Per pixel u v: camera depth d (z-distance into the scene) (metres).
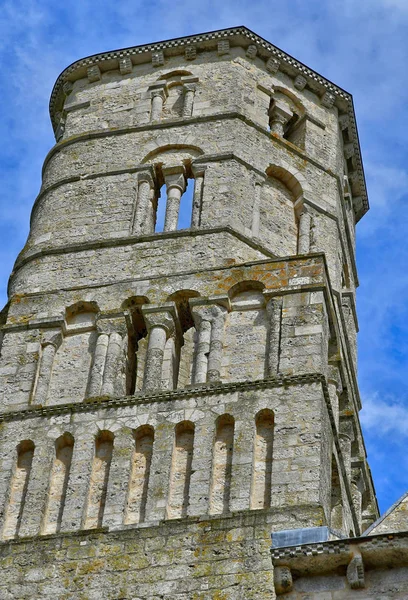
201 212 47.06
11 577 36.78
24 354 42.97
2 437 40.53
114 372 42.00
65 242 46.97
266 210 48.19
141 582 36.00
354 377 49.38
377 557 29.06
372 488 48.06
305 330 41.50
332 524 39.91
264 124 51.22
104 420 40.25
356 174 56.09
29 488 39.09
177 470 38.75
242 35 54.06
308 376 39.88
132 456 39.34
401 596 28.73
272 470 37.81
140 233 46.78
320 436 38.41
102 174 49.50
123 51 54.38
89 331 43.62
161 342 42.50
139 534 37.06
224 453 38.84
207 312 42.75
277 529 36.28
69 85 54.91
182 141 49.97
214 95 51.97
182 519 37.09
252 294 43.28
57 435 40.22
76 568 36.69
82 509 38.28
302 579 29.36
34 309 44.25
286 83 54.00
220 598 35.12
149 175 49.06
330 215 49.47
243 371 41.09
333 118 54.28
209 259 45.03
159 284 44.16
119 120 52.00
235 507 37.28
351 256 54.16
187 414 39.75
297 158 50.62
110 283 44.62
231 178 48.16
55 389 42.00
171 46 54.06
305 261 43.50
